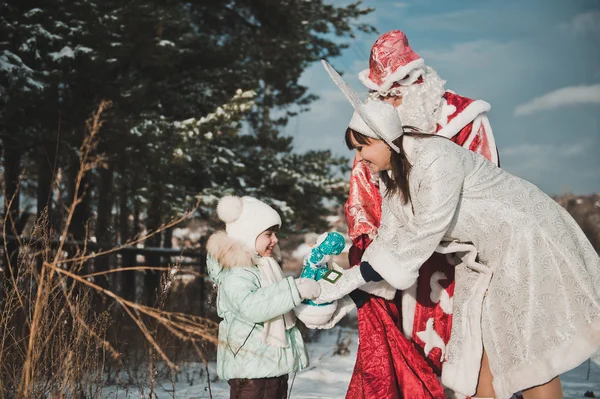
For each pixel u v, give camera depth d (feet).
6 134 30.99
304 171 48.98
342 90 10.56
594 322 10.03
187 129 34.71
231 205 11.09
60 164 35.81
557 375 10.11
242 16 48.11
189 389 17.06
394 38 11.91
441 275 11.67
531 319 10.30
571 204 73.92
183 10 42.42
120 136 32.78
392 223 11.32
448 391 11.50
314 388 18.28
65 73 31.32
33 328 9.63
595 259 10.55
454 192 10.39
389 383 10.92
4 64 29.27
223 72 42.04
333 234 11.21
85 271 23.48
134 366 17.26
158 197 36.63
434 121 11.56
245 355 10.70
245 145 48.34
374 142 10.77
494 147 12.17
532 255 10.38
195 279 34.04
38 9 31.17
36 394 10.66
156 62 34.47
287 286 10.53
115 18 31.48
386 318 11.31
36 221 13.17
